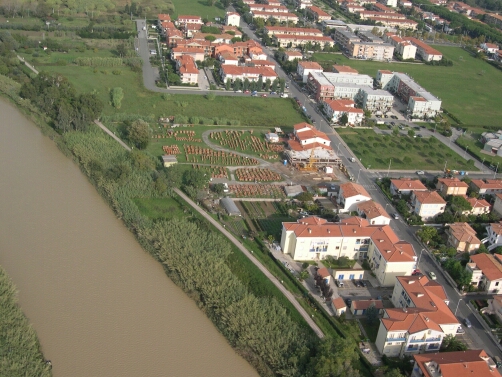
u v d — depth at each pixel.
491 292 195.25
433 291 180.25
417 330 158.75
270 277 193.00
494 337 174.00
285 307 178.38
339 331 169.25
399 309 166.50
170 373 153.38
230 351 162.88
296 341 158.50
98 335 163.75
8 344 150.25
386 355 162.00
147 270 193.88
